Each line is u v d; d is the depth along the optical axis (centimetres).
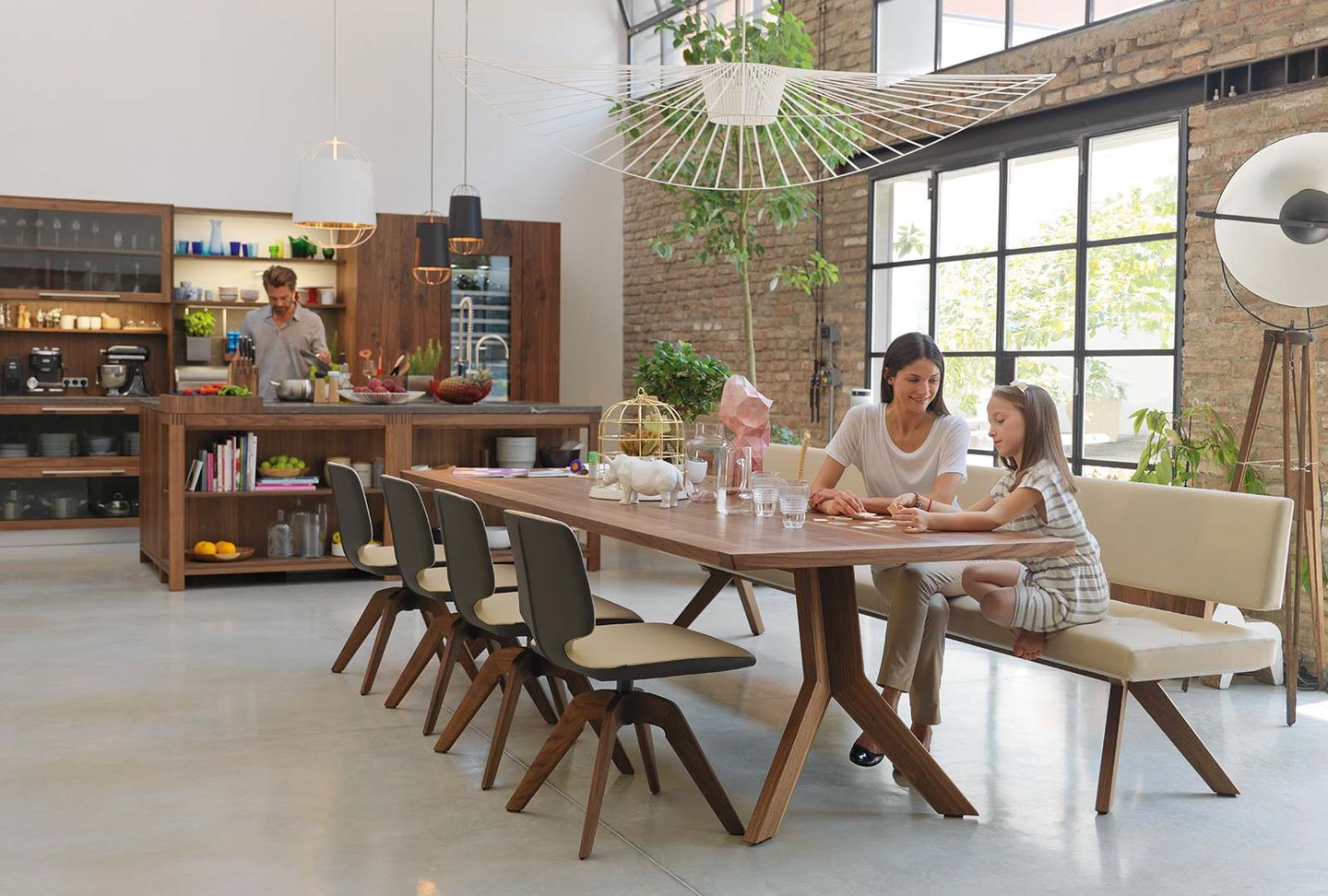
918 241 774
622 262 1128
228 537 735
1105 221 639
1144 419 555
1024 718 448
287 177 989
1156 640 355
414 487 429
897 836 332
